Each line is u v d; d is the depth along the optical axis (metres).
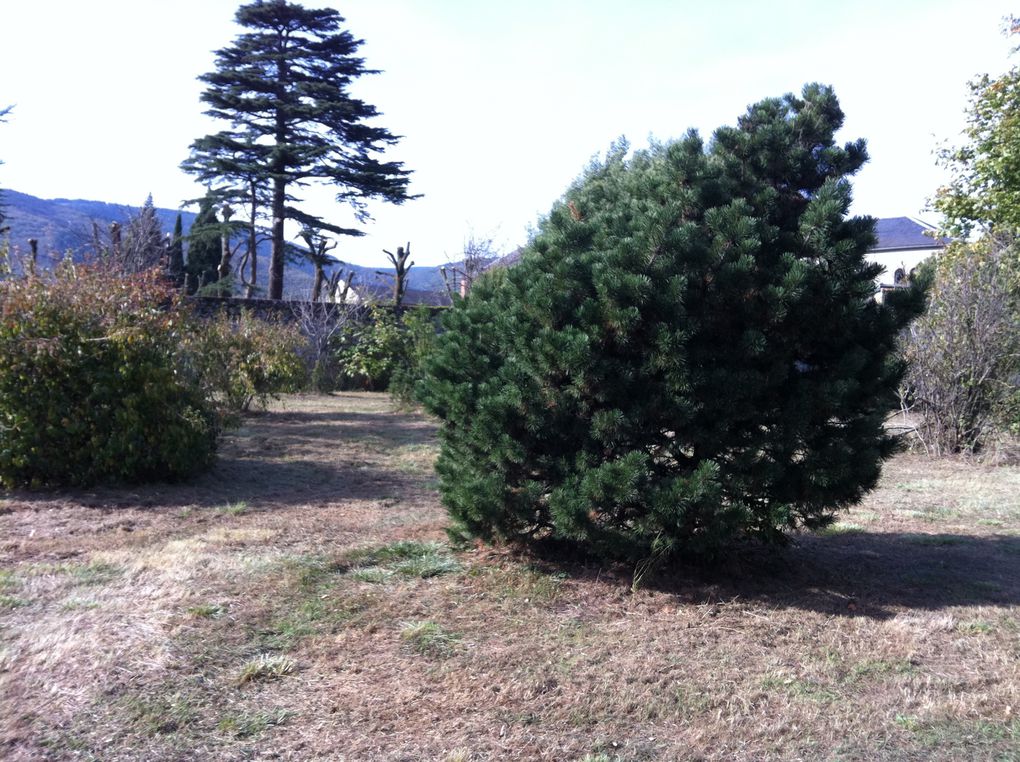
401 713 3.37
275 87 29.52
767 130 4.99
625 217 5.03
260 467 8.97
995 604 4.93
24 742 3.08
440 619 4.40
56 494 7.10
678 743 3.21
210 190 30.02
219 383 11.60
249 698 3.46
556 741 3.19
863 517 7.49
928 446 11.47
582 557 5.41
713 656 4.02
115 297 7.78
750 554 5.71
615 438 4.67
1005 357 10.87
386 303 23.52
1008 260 11.16
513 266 5.45
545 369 4.68
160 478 7.71
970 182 14.85
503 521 5.07
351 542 5.88
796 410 4.56
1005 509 7.90
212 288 29.92
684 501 4.43
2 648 3.85
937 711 3.49
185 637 4.02
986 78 14.40
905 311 4.81
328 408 15.88
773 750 3.17
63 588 4.70
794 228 4.91
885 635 4.37
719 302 4.55
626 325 4.44
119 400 7.39
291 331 16.42
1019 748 3.20
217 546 5.66
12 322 7.12
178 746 3.09
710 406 4.56
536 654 3.98
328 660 3.85
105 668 3.65
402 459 9.94
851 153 5.11
